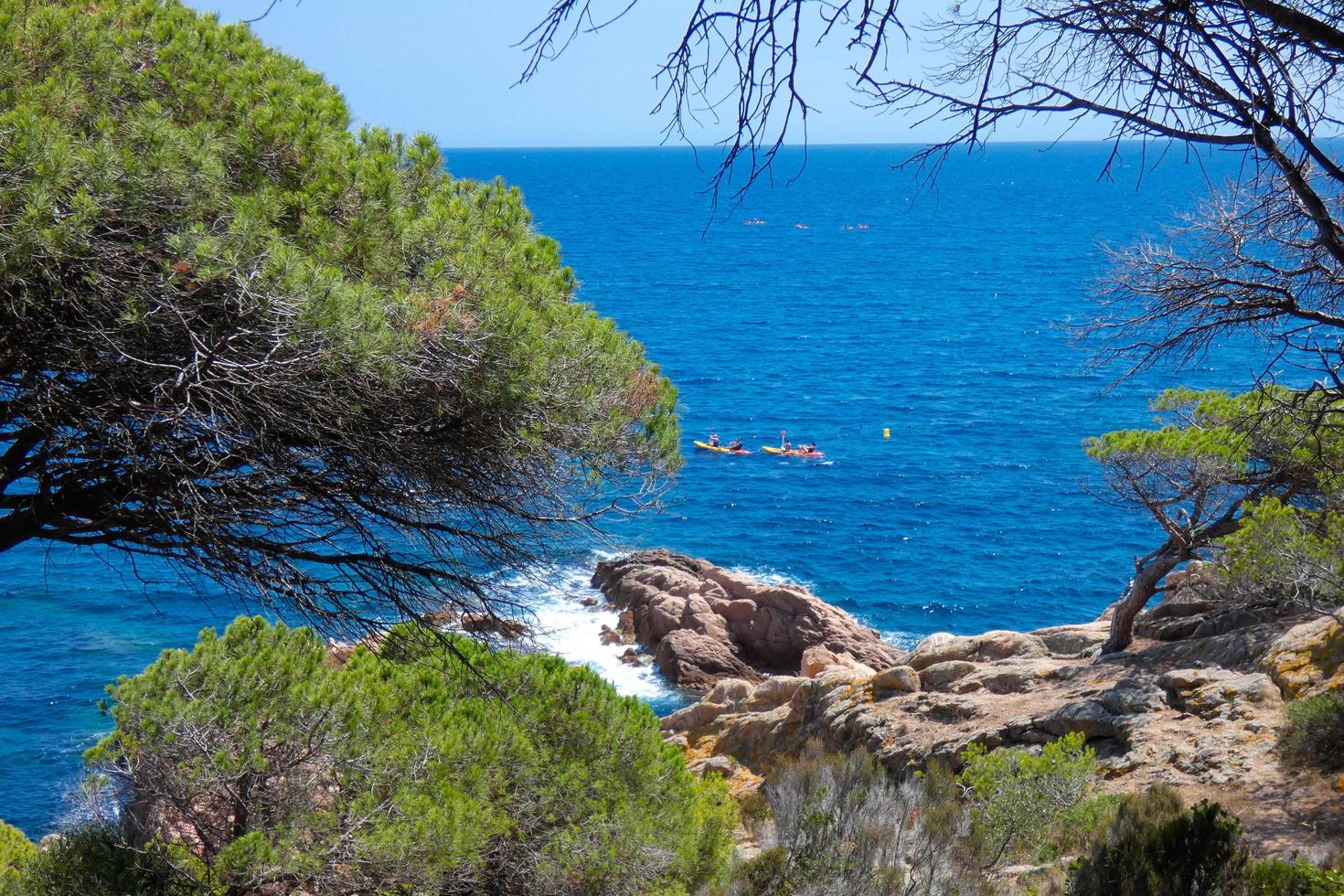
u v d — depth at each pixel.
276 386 5.77
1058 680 21.08
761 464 69.50
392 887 11.21
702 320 126.38
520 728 12.48
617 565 43.47
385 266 6.71
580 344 7.41
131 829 11.24
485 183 8.40
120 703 10.94
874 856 10.16
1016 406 85.44
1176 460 20.11
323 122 7.04
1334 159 4.65
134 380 5.66
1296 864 8.40
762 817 17.33
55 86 5.95
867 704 23.12
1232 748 15.34
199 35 7.09
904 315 131.25
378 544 6.71
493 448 6.85
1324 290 7.40
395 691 12.25
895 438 76.25
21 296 5.40
